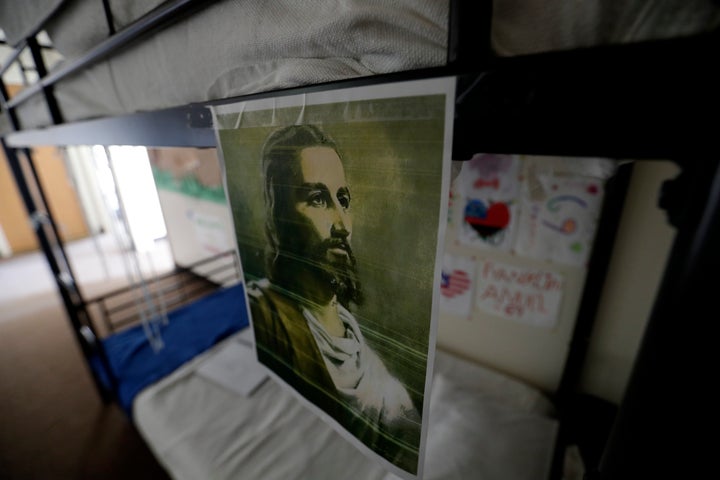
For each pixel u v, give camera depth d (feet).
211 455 3.48
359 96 1.02
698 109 0.58
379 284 1.26
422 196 1.00
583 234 3.57
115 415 5.25
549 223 3.75
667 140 0.62
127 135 2.09
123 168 4.51
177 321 6.50
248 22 1.36
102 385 5.32
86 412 5.34
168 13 1.44
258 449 3.55
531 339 4.32
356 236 1.27
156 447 3.67
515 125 0.77
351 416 1.63
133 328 6.41
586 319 3.71
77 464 4.49
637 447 0.80
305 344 1.75
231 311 6.73
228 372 4.65
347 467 3.34
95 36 2.17
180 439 3.68
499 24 0.86
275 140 1.38
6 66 3.25
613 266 3.55
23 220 13.47
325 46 1.18
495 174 3.95
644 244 3.32
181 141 1.77
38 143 3.38
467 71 0.78
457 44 0.79
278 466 3.36
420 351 1.21
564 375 4.06
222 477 3.25
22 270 11.71
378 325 1.33
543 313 4.12
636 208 3.28
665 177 3.07
